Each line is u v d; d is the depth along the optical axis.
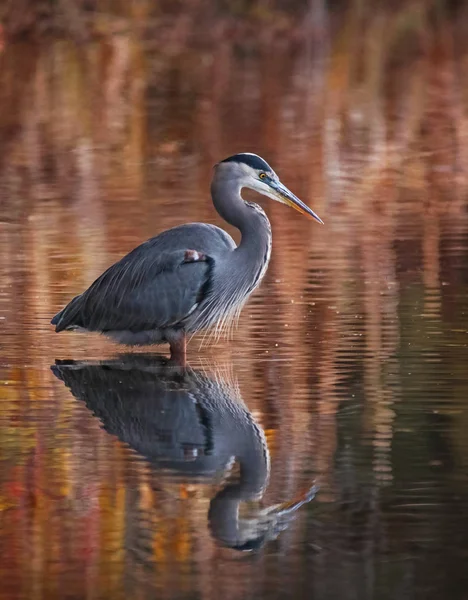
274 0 48.03
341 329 13.22
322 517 8.43
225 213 13.03
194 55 41.88
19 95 33.06
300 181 22.27
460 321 13.38
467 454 9.52
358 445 9.77
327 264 16.14
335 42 44.59
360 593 7.37
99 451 9.73
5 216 19.52
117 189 21.80
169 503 8.72
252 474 9.20
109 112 30.47
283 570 7.70
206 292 12.77
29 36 42.09
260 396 11.09
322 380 11.52
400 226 18.56
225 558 7.85
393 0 49.03
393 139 26.44
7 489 8.99
